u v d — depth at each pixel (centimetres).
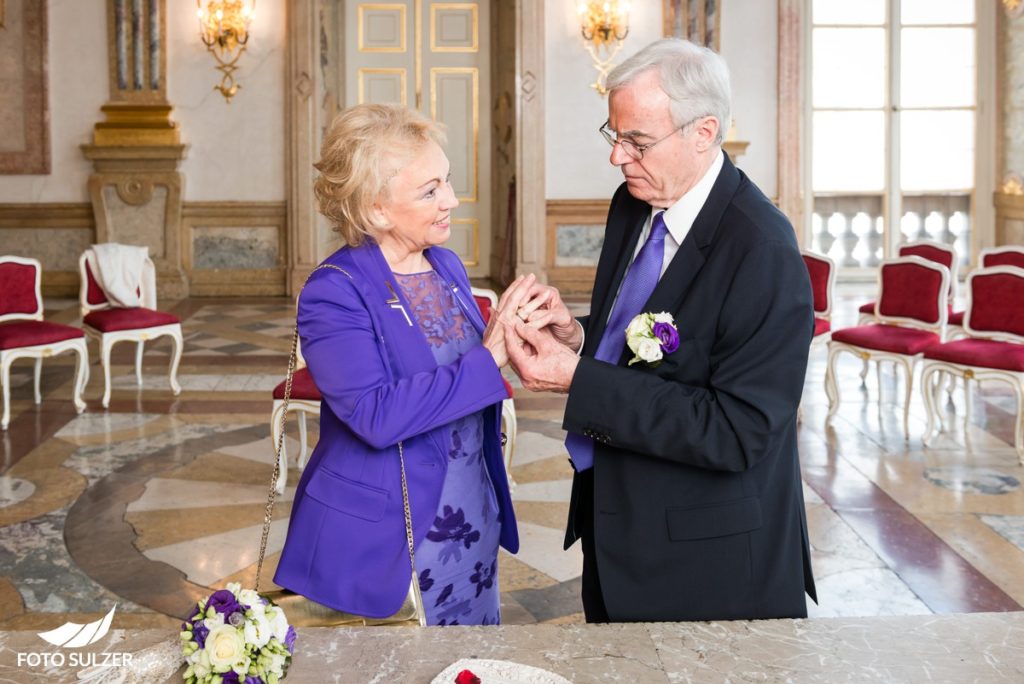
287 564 182
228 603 142
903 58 1098
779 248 174
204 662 137
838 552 377
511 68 1052
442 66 1152
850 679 144
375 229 183
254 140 1054
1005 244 1074
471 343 197
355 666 148
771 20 1027
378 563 180
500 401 180
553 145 1038
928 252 651
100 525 408
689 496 180
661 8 1023
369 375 177
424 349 185
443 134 184
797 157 1036
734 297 173
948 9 1091
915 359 525
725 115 178
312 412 440
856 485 455
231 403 616
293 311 974
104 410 599
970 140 1104
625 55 1028
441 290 196
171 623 320
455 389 176
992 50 1086
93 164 1041
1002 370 485
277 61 1042
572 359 178
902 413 587
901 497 438
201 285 1072
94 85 1036
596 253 1052
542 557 377
